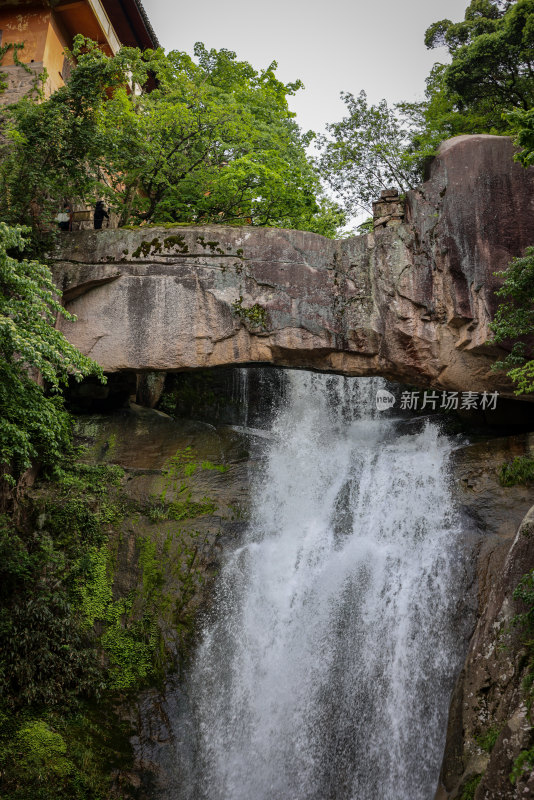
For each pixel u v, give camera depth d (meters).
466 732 10.77
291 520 15.44
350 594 14.05
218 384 19.39
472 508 13.98
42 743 12.35
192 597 14.08
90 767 12.42
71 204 18.17
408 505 14.84
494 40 18.14
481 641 11.38
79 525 14.83
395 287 14.91
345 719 12.85
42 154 15.66
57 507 14.90
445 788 10.73
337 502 15.67
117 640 13.78
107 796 12.27
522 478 13.76
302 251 15.66
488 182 14.71
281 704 13.23
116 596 14.26
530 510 11.59
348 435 18.23
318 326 15.21
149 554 14.54
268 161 19.02
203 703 13.36
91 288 15.88
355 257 15.62
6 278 11.36
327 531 15.24
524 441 14.20
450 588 13.16
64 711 12.95
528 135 10.91
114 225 19.08
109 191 16.50
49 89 19.00
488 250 14.30
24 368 14.09
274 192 19.17
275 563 14.77
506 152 14.82
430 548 13.93
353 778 12.32
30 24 19.23
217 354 15.31
